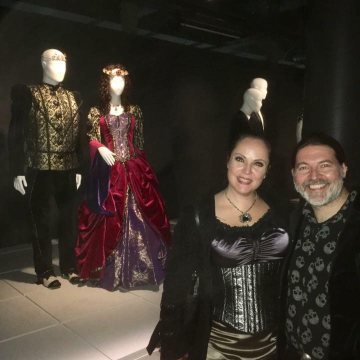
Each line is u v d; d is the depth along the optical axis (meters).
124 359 2.58
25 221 5.16
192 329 1.64
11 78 4.77
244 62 6.98
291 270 1.53
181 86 6.32
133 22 6.52
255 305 1.60
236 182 1.62
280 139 7.67
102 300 3.49
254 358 1.60
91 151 3.74
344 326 1.35
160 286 3.82
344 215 1.45
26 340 2.81
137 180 3.84
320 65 4.53
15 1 5.90
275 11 7.42
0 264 4.44
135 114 3.94
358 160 4.49
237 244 1.58
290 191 7.93
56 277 3.82
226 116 6.95
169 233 3.96
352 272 1.34
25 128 3.58
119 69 3.74
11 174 3.57
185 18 7.34
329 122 4.54
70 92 3.84
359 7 4.26
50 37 4.97
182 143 6.50
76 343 2.78
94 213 3.77
